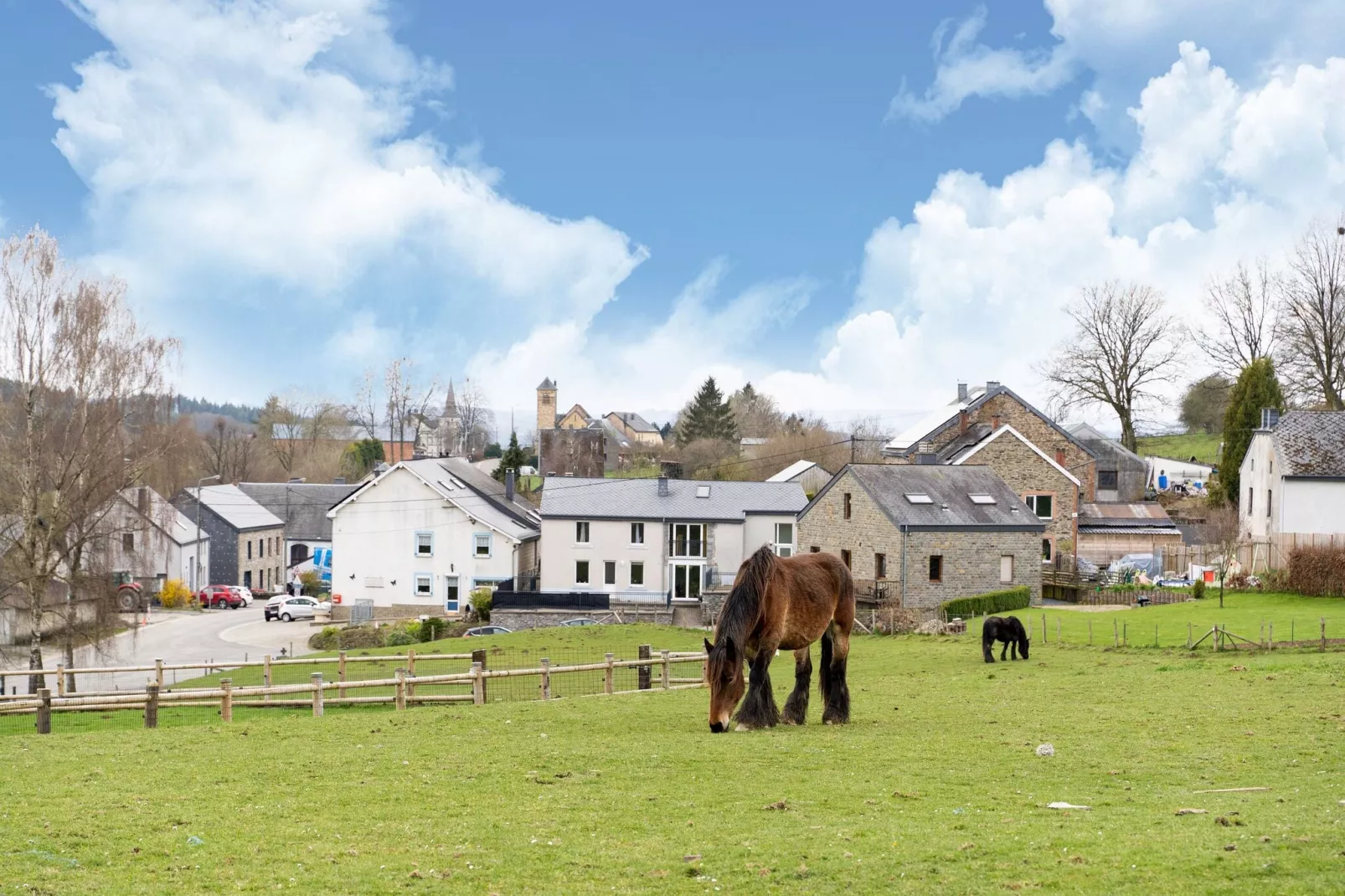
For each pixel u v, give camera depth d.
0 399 44.75
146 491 48.91
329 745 17.77
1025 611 49.22
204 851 11.30
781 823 11.93
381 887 10.09
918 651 38.88
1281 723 17.83
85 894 9.88
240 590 82.62
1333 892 8.70
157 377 48.19
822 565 19.34
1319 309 65.88
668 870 10.36
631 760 15.70
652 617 60.81
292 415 143.50
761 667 18.53
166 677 45.66
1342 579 44.28
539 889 9.91
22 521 44.84
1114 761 15.16
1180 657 31.47
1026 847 10.48
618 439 187.12
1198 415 118.94
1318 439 54.47
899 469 57.16
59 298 45.06
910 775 14.41
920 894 9.37
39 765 16.28
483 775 14.88
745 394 159.75
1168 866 9.60
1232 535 53.38
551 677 32.06
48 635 45.09
